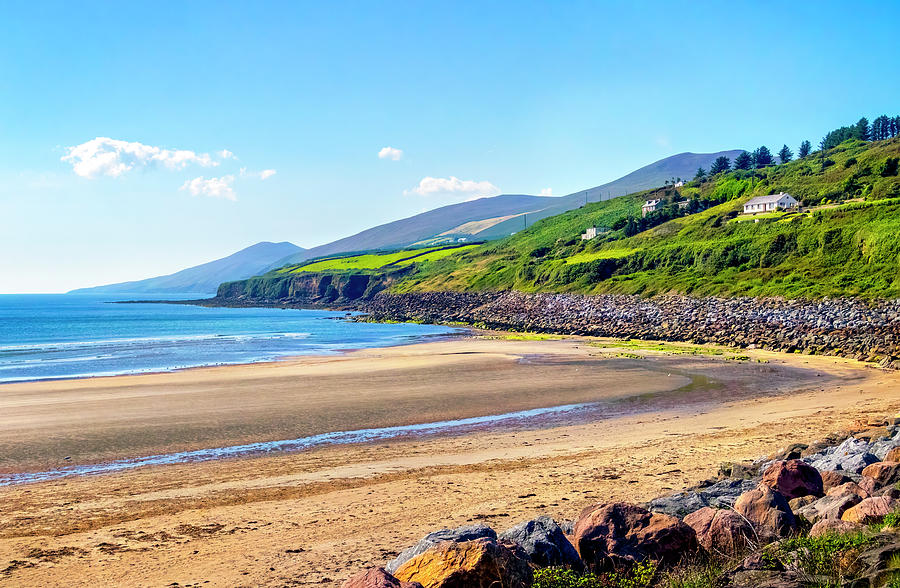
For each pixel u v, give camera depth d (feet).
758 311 218.38
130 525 47.32
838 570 25.29
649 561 29.09
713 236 347.56
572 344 204.54
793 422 80.64
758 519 32.73
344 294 626.23
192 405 100.94
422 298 448.24
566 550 30.25
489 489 53.78
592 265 351.87
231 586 34.86
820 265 255.09
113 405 100.89
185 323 392.27
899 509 30.45
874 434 58.75
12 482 61.87
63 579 36.76
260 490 56.85
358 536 42.88
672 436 75.87
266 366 150.00
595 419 89.66
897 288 200.85
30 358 180.86
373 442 77.82
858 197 351.25
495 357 166.40
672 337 211.20
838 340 169.78
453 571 25.41
